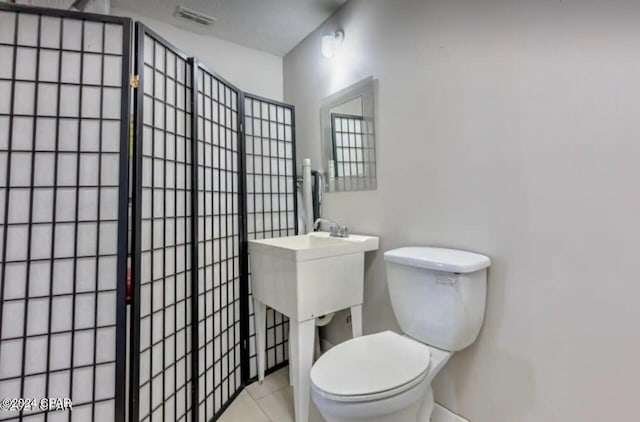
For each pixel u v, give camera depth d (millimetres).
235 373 1980
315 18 2322
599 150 1067
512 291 1289
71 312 1183
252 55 2742
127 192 1261
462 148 1468
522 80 1256
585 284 1102
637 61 992
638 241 996
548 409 1190
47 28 1184
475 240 1419
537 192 1216
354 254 1797
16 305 1118
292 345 1651
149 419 1357
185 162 1625
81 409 1185
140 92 1318
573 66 1121
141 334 1326
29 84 1153
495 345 1344
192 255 1634
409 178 1723
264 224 2258
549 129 1182
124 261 1249
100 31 1250
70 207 1189
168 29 2369
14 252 1119
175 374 1522
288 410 1796
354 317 1833
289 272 1650
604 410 1063
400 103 1771
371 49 1961
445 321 1315
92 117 1226
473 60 1423
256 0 2109
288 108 2469
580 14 1103
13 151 1129
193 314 1624
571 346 1134
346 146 2158
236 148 2068
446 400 1530
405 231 1749
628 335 1017
